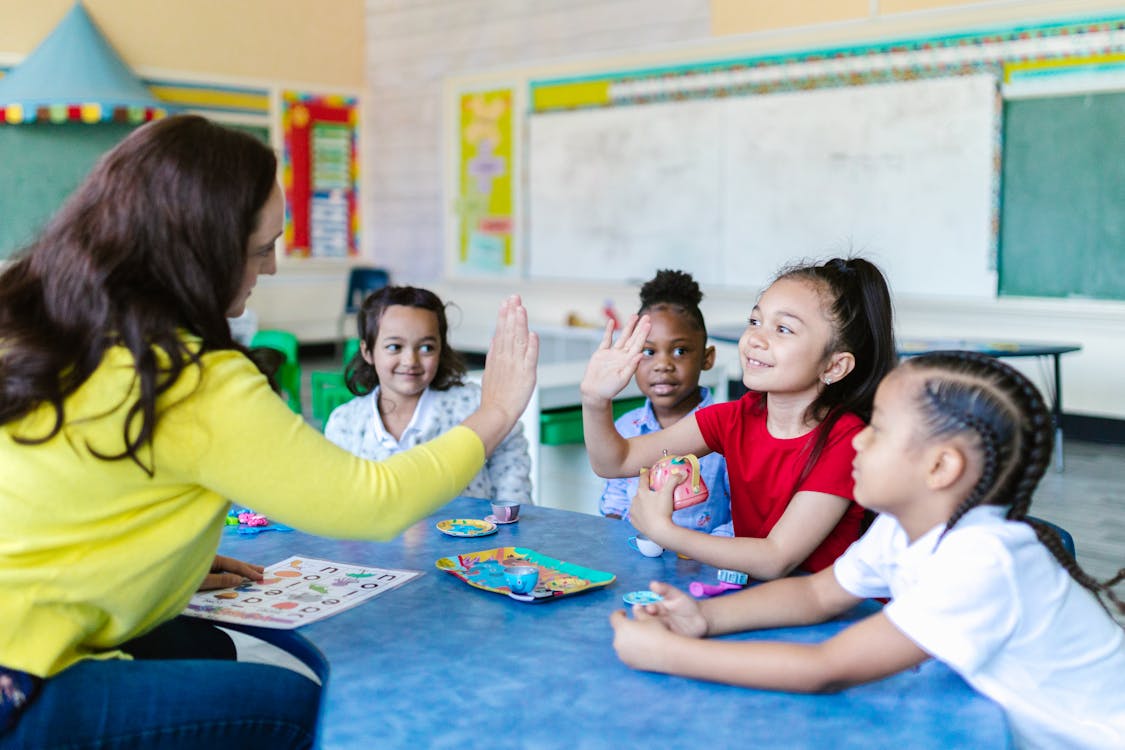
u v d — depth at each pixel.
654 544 1.44
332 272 8.27
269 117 7.82
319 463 1.03
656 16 6.48
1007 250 5.33
